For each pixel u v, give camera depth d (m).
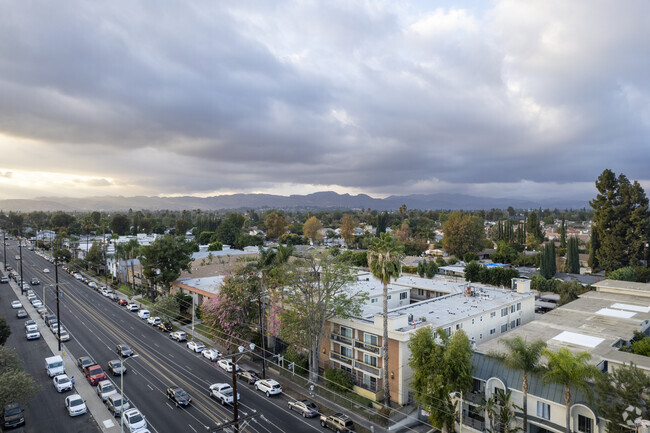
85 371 48.78
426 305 53.31
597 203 102.25
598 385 27.98
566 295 72.12
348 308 46.34
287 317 48.22
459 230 138.00
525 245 153.25
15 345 59.53
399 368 41.56
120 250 108.50
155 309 70.69
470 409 36.84
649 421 24.38
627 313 48.50
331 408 41.19
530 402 33.75
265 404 41.75
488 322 50.97
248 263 59.12
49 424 37.31
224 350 57.72
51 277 116.69
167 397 42.88
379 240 40.94
